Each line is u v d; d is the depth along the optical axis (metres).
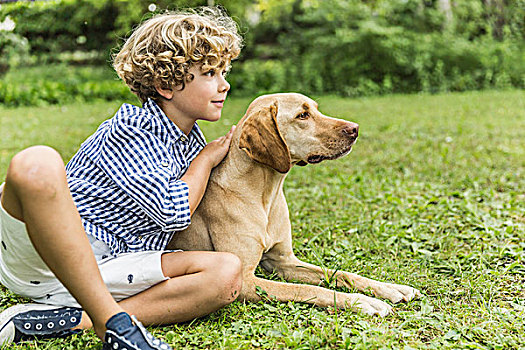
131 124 2.37
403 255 3.44
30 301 2.75
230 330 2.37
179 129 2.52
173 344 2.25
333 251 3.52
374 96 14.26
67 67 15.58
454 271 3.15
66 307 2.32
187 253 2.42
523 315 2.53
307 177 5.67
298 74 15.40
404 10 16.34
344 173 5.81
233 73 15.35
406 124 9.03
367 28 14.86
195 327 2.41
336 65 15.13
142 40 2.48
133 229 2.42
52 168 1.94
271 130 2.62
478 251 3.42
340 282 2.87
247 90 14.75
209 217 2.74
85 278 2.00
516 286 2.91
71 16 14.02
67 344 2.27
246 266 2.70
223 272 2.35
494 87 14.78
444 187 5.13
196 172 2.53
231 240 2.69
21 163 1.92
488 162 6.03
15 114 11.16
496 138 7.55
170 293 2.35
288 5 17.19
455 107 11.19
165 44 2.42
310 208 4.61
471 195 4.80
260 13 17.69
